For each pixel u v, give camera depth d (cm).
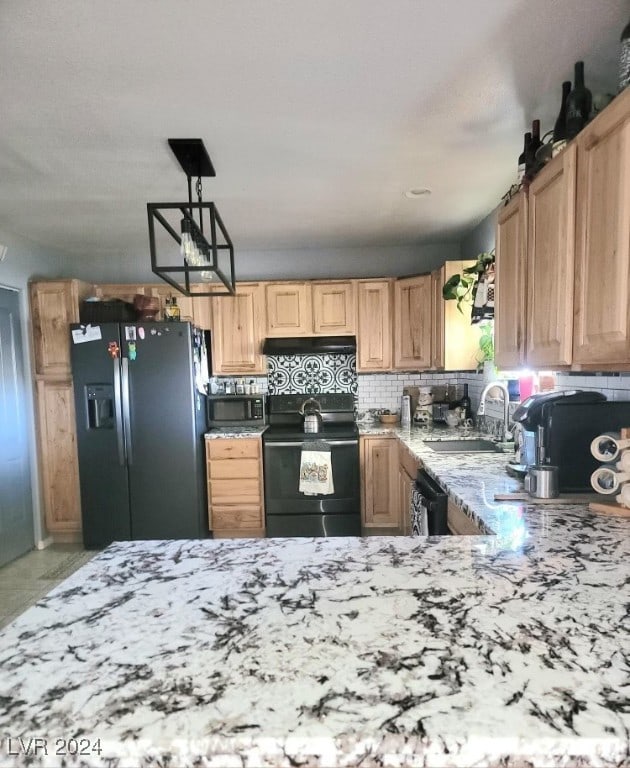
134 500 342
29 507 351
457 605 85
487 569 101
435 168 235
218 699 63
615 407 161
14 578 305
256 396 390
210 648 74
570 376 211
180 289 216
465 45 143
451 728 57
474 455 247
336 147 210
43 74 152
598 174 118
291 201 281
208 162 223
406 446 296
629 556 108
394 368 379
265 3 124
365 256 412
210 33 135
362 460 359
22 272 350
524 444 201
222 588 94
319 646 74
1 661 72
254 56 146
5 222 311
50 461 362
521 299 168
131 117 181
